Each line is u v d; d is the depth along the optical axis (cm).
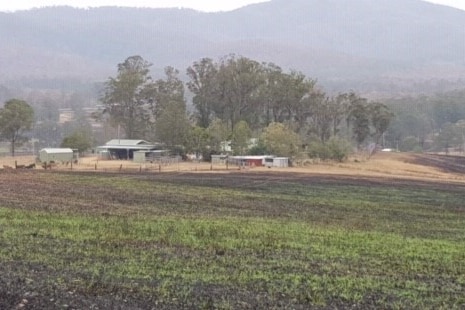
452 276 2295
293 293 1925
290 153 9681
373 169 9019
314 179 6738
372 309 1791
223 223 3438
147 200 4550
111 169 7800
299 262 2436
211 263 2341
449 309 1820
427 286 2103
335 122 13650
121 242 2722
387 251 2777
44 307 1667
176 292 1872
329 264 2422
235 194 5153
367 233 3312
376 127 13438
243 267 2289
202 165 8938
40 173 6719
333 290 1981
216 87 12975
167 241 2786
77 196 4650
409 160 11231
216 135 10038
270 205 4509
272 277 2133
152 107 12938
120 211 3859
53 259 2308
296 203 4678
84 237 2816
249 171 7738
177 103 11725
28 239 2719
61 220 3319
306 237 3075
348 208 4484
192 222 3419
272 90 12888
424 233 3459
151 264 2273
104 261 2305
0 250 2442
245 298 1836
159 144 10744
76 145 10800
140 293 1844
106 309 1670
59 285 1903
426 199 5178
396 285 2095
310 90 13162
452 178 7869
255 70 13325
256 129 12669
